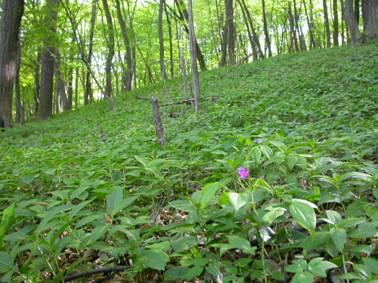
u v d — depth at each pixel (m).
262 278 1.93
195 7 32.25
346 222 1.88
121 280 2.15
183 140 4.92
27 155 6.15
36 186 4.02
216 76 16.95
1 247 2.03
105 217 2.15
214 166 3.38
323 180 2.59
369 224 1.87
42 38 15.69
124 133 7.84
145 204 3.21
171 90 16.20
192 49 9.45
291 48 30.44
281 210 1.84
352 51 14.77
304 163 2.83
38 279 2.08
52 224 2.11
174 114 10.10
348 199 2.66
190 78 18.23
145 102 14.43
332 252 1.89
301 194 2.30
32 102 36.56
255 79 13.92
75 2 17.67
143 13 26.08
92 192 3.01
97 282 2.20
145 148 4.94
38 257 2.12
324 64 13.16
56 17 15.77
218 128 6.30
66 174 4.14
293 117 6.63
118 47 24.42
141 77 35.97
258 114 7.21
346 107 6.40
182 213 3.05
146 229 2.33
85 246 2.04
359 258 1.94
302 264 1.66
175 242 2.08
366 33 17.08
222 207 2.24
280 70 14.75
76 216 2.39
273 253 2.12
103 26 21.89
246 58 27.44
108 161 3.72
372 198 2.75
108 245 2.13
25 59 23.28
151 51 30.62
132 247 2.04
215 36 34.75
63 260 2.50
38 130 12.36
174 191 3.37
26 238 2.11
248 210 2.16
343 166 2.96
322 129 4.94
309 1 29.42
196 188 3.50
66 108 26.81
